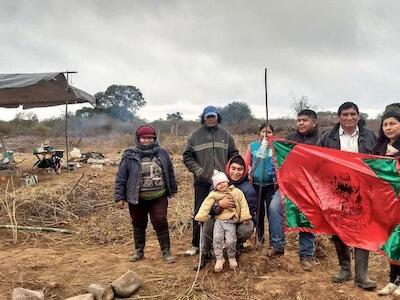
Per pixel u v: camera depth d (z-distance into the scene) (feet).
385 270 19.60
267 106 19.61
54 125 132.67
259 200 19.61
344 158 17.65
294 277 17.90
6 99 52.47
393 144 17.04
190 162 20.51
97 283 17.46
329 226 17.70
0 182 42.06
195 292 16.87
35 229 26.37
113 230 26.43
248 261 18.38
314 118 19.81
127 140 95.40
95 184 37.73
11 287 17.74
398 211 16.52
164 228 20.65
